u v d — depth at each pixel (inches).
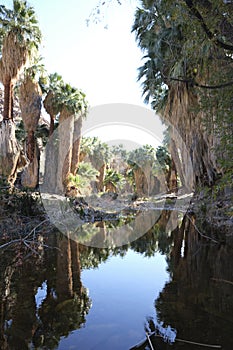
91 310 95.8
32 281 126.0
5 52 462.6
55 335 79.2
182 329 81.4
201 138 398.9
